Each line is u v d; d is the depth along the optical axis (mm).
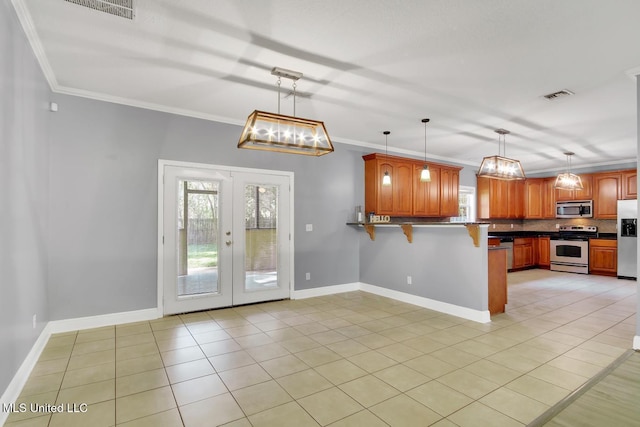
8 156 2088
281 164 4832
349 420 1962
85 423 1933
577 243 7320
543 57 2729
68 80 3234
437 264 4309
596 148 5973
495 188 7645
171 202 4020
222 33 2406
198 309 4188
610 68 2916
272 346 3080
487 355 2877
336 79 3172
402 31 2369
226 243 4375
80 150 3506
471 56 2721
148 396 2221
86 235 3533
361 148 5727
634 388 2312
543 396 2215
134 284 3789
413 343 3154
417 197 6039
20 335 2354
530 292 5352
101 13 2176
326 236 5266
